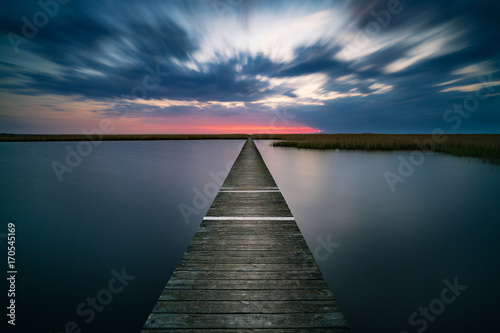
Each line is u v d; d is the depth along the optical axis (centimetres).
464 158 1293
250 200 451
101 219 530
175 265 337
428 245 375
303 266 221
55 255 369
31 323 223
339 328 153
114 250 383
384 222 471
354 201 606
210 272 211
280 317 160
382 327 214
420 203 586
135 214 566
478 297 252
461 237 402
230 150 2097
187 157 1595
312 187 742
